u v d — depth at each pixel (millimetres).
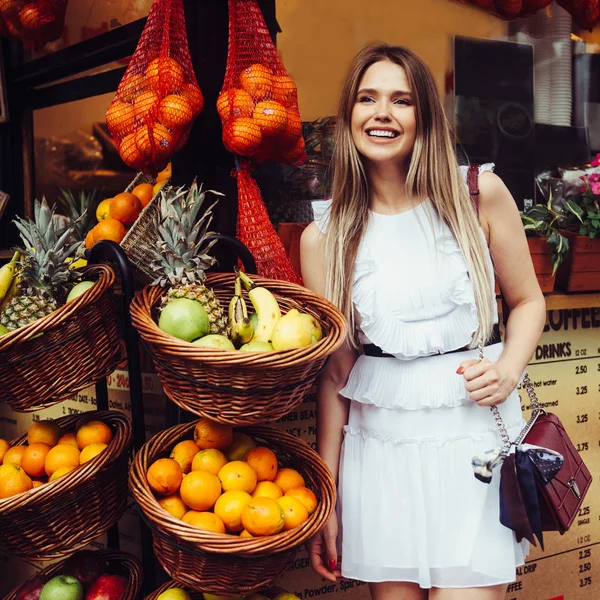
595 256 2787
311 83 3516
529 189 3449
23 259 1982
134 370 1969
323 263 1980
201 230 2242
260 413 1539
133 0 2574
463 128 3330
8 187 3398
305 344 1591
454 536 1777
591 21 3615
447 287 1777
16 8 2688
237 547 1493
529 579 2881
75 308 1706
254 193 2133
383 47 1847
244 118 1934
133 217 2316
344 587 2543
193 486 1622
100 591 1908
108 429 1955
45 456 1886
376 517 1851
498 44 3391
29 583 1982
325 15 3482
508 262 1883
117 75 2746
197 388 1530
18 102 3338
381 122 1798
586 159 3643
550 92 3650
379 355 1874
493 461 1679
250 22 2039
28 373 1714
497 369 1758
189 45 2205
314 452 1857
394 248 1833
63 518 1774
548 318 2863
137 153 1943
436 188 1817
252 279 1893
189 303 1629
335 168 1917
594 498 3016
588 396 2984
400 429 1817
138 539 2555
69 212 2855
